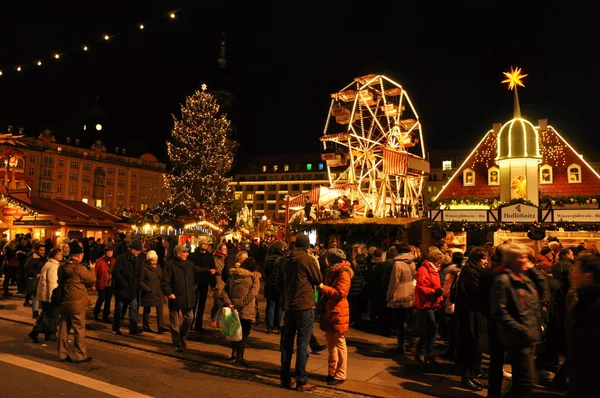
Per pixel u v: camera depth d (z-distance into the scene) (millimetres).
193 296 8609
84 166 95438
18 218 26812
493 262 6391
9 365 7156
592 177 28828
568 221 17219
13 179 28344
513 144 24219
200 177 50125
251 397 6066
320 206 27062
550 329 7281
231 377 6961
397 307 8508
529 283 5094
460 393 6398
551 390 6637
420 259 11008
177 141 52406
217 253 10141
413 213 24703
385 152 23391
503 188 24641
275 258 10367
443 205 26078
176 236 32438
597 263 4117
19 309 12539
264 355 8336
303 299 6504
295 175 101750
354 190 28281
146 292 9852
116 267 9906
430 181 78750
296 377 6465
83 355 7543
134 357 8031
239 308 7520
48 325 8844
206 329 10602
